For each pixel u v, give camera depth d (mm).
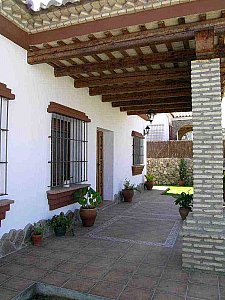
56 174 5664
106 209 7836
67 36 4168
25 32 4438
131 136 10750
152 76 5762
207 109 3773
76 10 3902
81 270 3625
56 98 5500
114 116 8805
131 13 3771
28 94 4695
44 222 5070
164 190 12312
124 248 4504
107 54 4887
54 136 5621
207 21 3637
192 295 2998
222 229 3549
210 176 3709
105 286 3189
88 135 6941
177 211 7605
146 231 5539
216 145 3713
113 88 6746
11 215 4293
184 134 21766
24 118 4598
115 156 8961
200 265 3584
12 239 4297
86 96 6812
